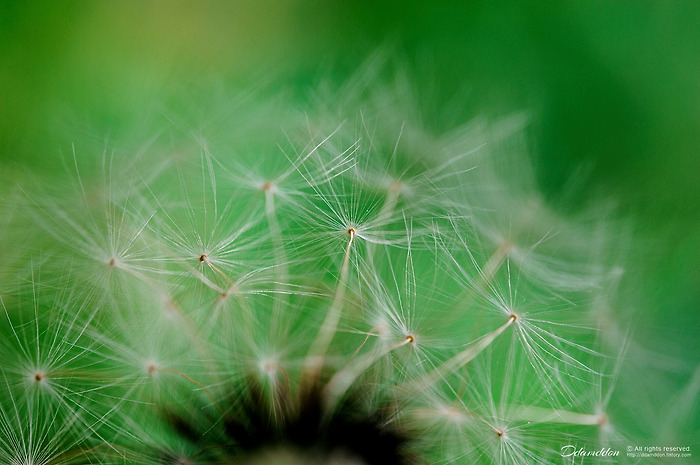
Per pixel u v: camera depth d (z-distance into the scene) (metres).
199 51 0.17
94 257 0.15
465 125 0.17
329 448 0.15
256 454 0.15
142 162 0.16
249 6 0.17
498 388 0.15
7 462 0.15
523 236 0.16
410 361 0.15
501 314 0.15
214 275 0.15
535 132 0.17
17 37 0.17
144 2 0.17
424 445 0.15
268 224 0.16
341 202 0.15
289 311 0.15
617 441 0.15
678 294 0.16
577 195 0.17
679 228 0.17
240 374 0.15
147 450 0.15
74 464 0.15
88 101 0.17
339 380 0.15
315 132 0.16
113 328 0.15
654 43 0.17
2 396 0.15
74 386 0.15
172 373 0.15
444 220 0.16
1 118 0.17
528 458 0.15
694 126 0.17
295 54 0.17
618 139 0.17
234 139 0.16
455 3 0.17
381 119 0.16
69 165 0.16
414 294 0.15
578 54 0.17
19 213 0.16
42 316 0.15
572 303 0.16
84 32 0.17
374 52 0.17
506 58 0.17
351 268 0.15
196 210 0.16
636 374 0.16
